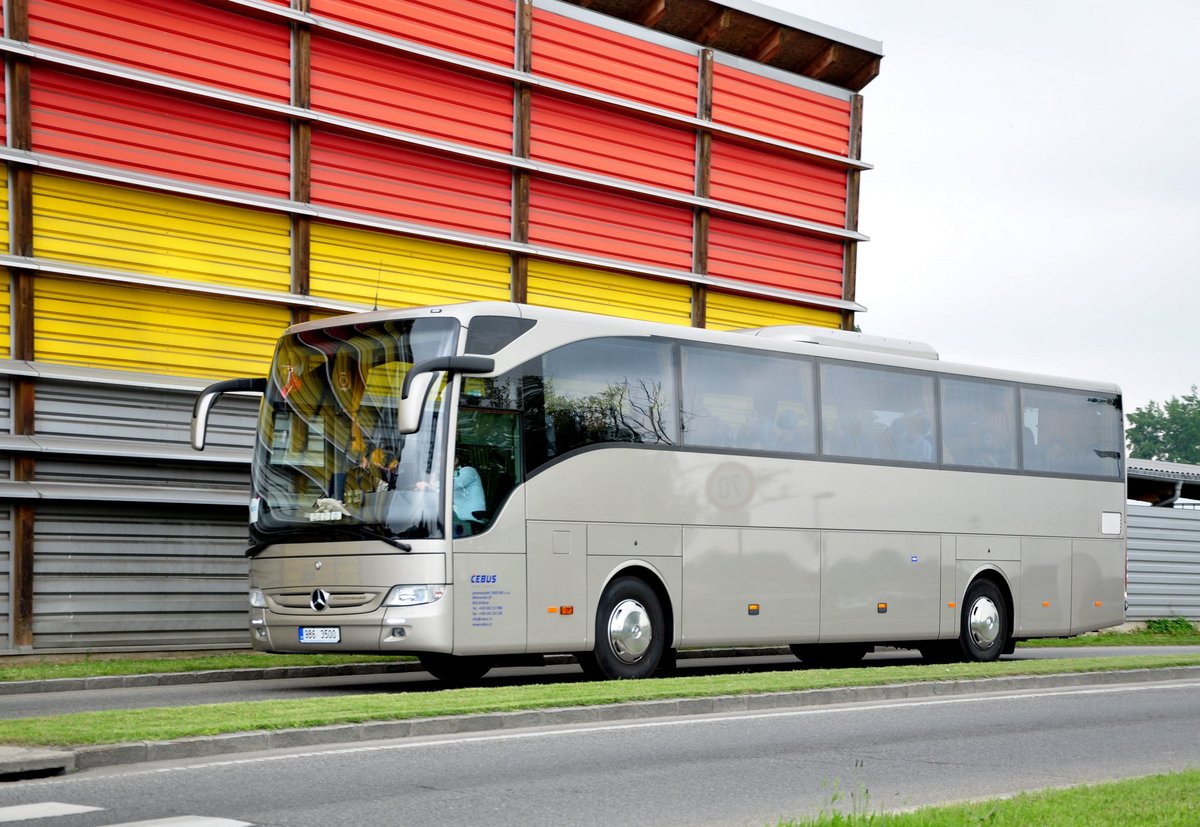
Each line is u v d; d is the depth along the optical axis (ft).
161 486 65.87
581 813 27.22
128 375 64.39
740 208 86.63
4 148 60.49
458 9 75.31
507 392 51.31
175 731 34.22
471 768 32.27
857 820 24.91
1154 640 101.65
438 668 58.03
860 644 72.69
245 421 68.90
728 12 86.07
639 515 54.95
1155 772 34.06
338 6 71.05
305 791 28.94
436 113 74.43
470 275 75.87
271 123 68.95
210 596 67.26
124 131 64.80
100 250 64.23
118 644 64.23
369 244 72.28
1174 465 132.87
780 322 90.43
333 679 58.90
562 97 79.56
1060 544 72.08
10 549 61.46
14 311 61.98
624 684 47.96
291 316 69.87
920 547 65.72
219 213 67.56
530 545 51.31
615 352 55.06
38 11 62.49
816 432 62.18
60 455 62.95
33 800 27.66
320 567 49.96
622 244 82.23
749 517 58.95
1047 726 42.50
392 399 50.26
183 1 66.28
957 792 30.83
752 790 30.27
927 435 66.74
